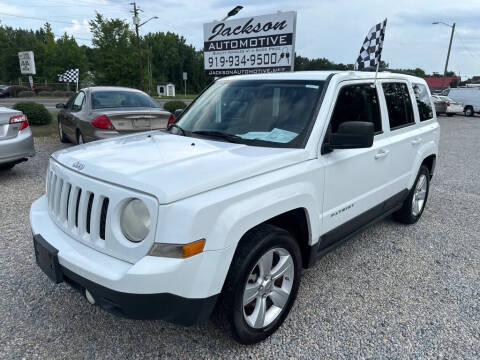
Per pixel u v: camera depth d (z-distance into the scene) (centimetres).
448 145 1282
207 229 218
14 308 306
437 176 810
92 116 766
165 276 208
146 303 212
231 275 239
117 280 211
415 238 468
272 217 255
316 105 311
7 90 4347
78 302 316
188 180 223
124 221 224
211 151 279
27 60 3098
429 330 292
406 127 439
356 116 349
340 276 371
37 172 730
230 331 251
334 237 335
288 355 262
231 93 368
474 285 361
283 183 263
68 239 255
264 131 313
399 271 384
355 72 363
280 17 905
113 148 294
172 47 11694
